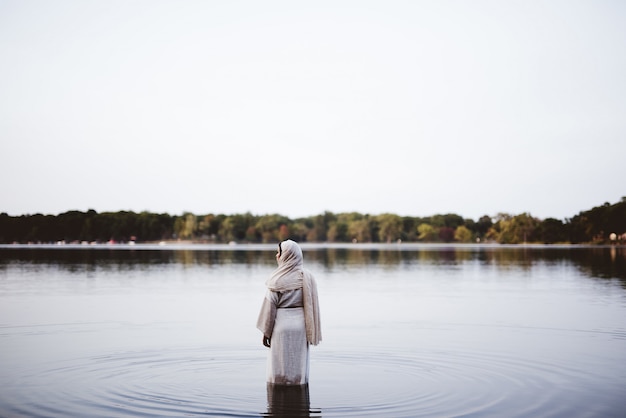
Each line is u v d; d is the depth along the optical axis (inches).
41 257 2043.6
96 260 1866.4
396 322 600.4
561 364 406.3
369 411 303.1
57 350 451.5
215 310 687.7
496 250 3319.4
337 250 3572.8
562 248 3575.3
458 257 2281.0
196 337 508.1
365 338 508.4
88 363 407.5
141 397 325.4
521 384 353.7
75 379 363.6
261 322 366.0
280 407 309.6
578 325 576.1
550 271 1386.6
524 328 560.4
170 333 528.1
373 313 668.1
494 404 313.3
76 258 1988.2
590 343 482.6
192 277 1193.4
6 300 771.4
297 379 355.3
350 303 763.4
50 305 724.7
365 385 354.3
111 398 323.6
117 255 2330.2
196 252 2930.6
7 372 381.4
